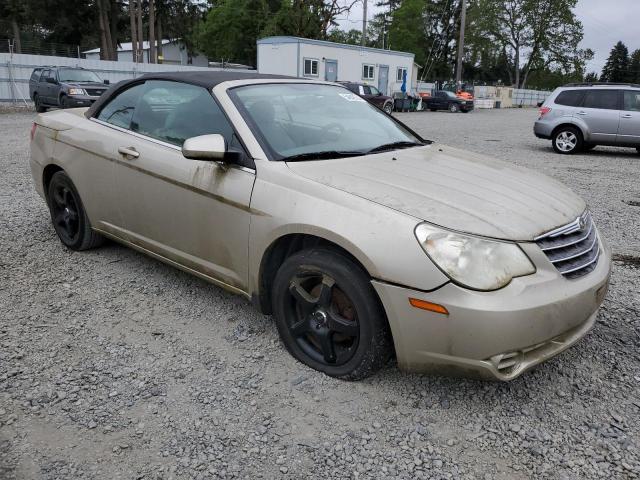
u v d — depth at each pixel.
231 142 3.39
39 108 20.69
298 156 3.29
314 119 3.76
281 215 3.00
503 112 39.75
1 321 3.61
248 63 53.44
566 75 79.19
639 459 2.49
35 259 4.68
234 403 2.82
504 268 2.55
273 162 3.19
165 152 3.71
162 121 3.89
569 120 13.18
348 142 3.66
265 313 3.36
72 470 2.36
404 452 2.51
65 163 4.54
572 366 3.23
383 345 2.80
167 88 3.95
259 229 3.11
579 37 75.12
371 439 2.59
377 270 2.64
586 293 2.77
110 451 2.47
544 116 13.67
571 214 3.05
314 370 3.11
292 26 38.31
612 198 8.02
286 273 3.06
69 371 3.06
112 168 4.08
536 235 2.71
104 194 4.23
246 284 3.32
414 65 39.94
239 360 3.21
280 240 3.10
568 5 73.25
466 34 73.00
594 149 14.76
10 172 8.43
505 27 76.00
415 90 40.53
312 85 4.20
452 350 2.56
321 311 2.97
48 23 46.34
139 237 4.04
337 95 4.25
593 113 12.96
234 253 3.32
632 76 109.62
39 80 20.30
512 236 2.64
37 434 2.57
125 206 4.05
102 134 4.23
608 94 12.90
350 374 2.93
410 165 3.38
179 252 3.73
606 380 3.10
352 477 2.36
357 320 2.83
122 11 51.38
